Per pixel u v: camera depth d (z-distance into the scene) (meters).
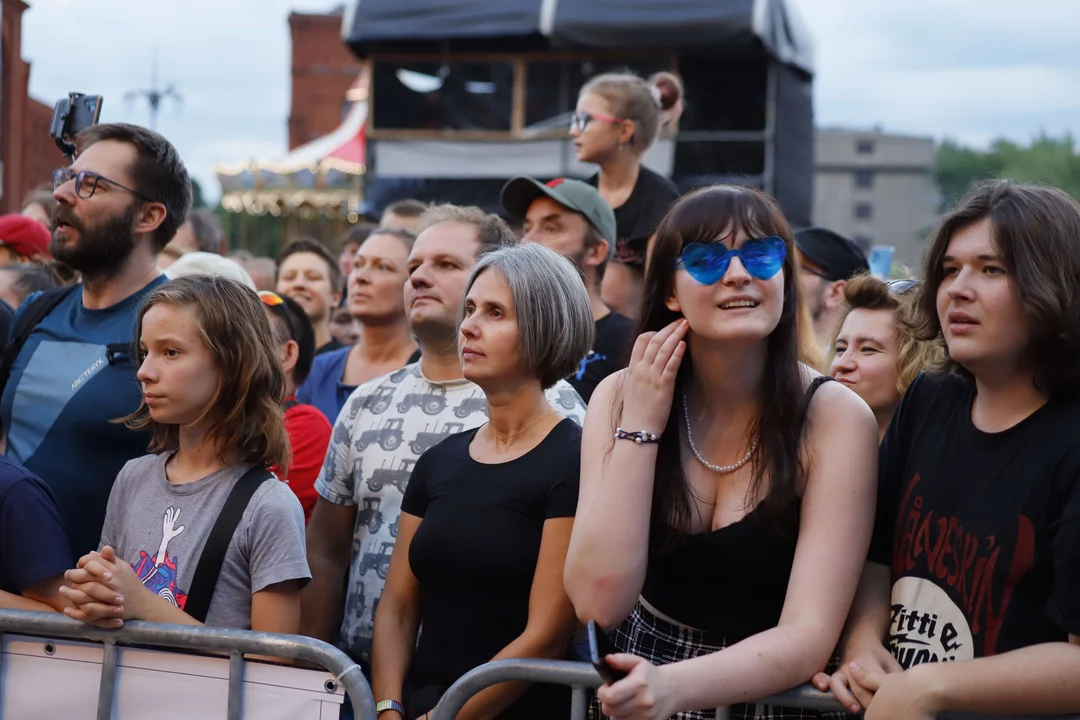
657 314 2.32
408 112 15.84
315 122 37.16
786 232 2.21
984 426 2.10
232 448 2.71
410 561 2.62
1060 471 1.95
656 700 1.89
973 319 2.04
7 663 2.44
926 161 58.31
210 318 2.67
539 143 15.38
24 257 4.98
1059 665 1.88
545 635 2.43
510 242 3.27
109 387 3.08
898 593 2.15
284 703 2.29
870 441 2.21
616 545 2.13
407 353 4.55
